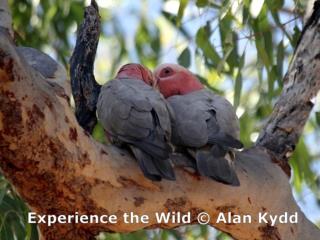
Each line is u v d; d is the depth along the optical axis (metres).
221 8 8.06
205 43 8.26
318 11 7.13
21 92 4.88
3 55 4.75
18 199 7.36
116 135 5.69
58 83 5.54
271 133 6.88
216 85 9.75
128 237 8.02
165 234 8.37
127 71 6.70
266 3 7.82
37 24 9.99
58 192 5.34
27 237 6.74
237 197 5.95
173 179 5.39
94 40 6.77
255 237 6.17
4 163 5.15
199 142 5.68
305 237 6.41
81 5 10.00
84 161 5.31
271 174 6.31
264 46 8.23
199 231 8.94
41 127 5.02
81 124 6.59
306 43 7.10
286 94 7.04
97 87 6.69
